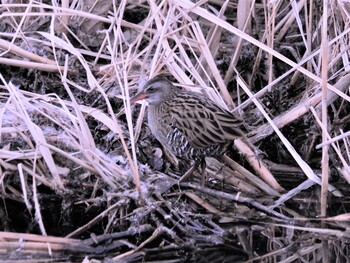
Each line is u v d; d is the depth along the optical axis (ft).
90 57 38.11
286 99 37.29
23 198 32.01
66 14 36.27
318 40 37.40
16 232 30.76
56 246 29.32
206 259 29.68
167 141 33.76
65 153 31.83
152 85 33.55
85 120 34.09
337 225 31.83
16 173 32.42
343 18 35.70
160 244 29.94
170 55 35.17
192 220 31.32
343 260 29.94
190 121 32.91
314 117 35.47
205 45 35.55
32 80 36.86
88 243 29.63
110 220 30.96
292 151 33.63
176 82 36.63
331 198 33.58
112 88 35.96
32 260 28.76
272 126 33.99
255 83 37.96
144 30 35.50
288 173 35.35
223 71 37.88
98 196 32.35
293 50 38.22
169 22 35.45
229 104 35.47
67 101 35.06
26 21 38.42
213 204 32.68
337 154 35.27
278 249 30.45
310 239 31.04
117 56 37.40
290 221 31.99
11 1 38.40
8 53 37.29
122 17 37.42
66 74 35.37
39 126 33.37
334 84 35.86
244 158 34.86
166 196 32.40
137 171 31.27
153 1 35.86
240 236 31.04
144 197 31.40
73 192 32.17
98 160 32.32
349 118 36.19
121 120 35.55
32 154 32.14
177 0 35.45
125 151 31.99
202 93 35.55
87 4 38.47
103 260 28.99
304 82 37.73
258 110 36.29
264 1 36.63
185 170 34.71
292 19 38.40
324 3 32.01
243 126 34.63
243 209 32.45
